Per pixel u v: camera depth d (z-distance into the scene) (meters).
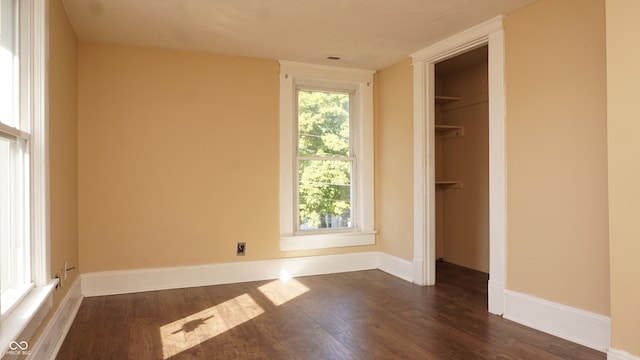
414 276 4.21
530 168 2.98
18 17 2.16
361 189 4.82
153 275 3.94
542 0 2.91
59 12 2.81
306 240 4.53
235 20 3.31
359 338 2.76
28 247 2.22
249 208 4.30
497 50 3.22
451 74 5.20
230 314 3.24
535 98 2.95
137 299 3.64
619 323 2.17
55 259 2.62
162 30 3.51
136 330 2.89
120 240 3.85
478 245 4.82
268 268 4.36
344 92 4.82
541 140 2.91
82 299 3.63
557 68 2.81
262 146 4.35
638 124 2.11
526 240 3.01
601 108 2.55
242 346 2.62
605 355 2.47
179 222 4.05
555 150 2.81
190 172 4.09
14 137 2.07
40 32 2.28
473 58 4.54
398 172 4.49
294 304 3.49
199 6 3.04
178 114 4.05
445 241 5.34
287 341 2.71
